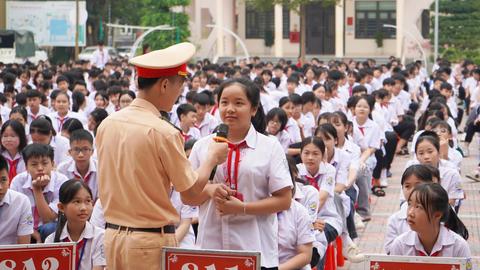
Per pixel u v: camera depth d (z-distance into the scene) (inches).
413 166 322.7
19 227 323.3
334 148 426.6
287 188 249.6
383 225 547.2
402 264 238.5
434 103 621.3
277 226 296.2
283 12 2055.9
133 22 1882.4
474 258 456.4
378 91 781.9
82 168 385.4
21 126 409.7
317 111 598.2
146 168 229.3
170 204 234.5
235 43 2022.6
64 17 1470.2
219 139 241.6
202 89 821.9
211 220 251.9
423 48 1855.3
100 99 635.5
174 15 1689.2
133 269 230.7
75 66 1146.0
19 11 1464.1
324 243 350.0
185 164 231.1
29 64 1100.5
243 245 249.1
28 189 362.0
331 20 2041.1
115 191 233.9
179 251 228.7
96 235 303.6
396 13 1984.5
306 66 1149.1
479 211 594.9
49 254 239.3
